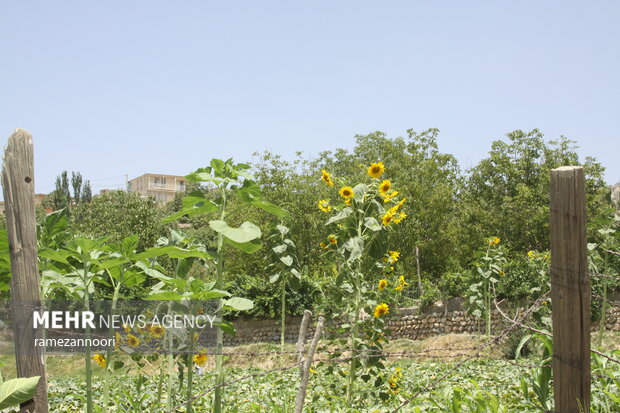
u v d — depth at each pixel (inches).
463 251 1045.8
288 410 193.5
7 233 133.4
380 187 244.7
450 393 146.8
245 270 860.6
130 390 242.8
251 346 505.0
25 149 132.5
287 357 435.5
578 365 119.6
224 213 166.7
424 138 1076.5
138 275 162.7
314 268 898.1
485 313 573.6
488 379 270.2
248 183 168.1
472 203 1146.7
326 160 1620.3
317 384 265.3
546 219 1023.0
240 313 757.3
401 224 954.7
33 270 131.9
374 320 237.3
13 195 131.0
